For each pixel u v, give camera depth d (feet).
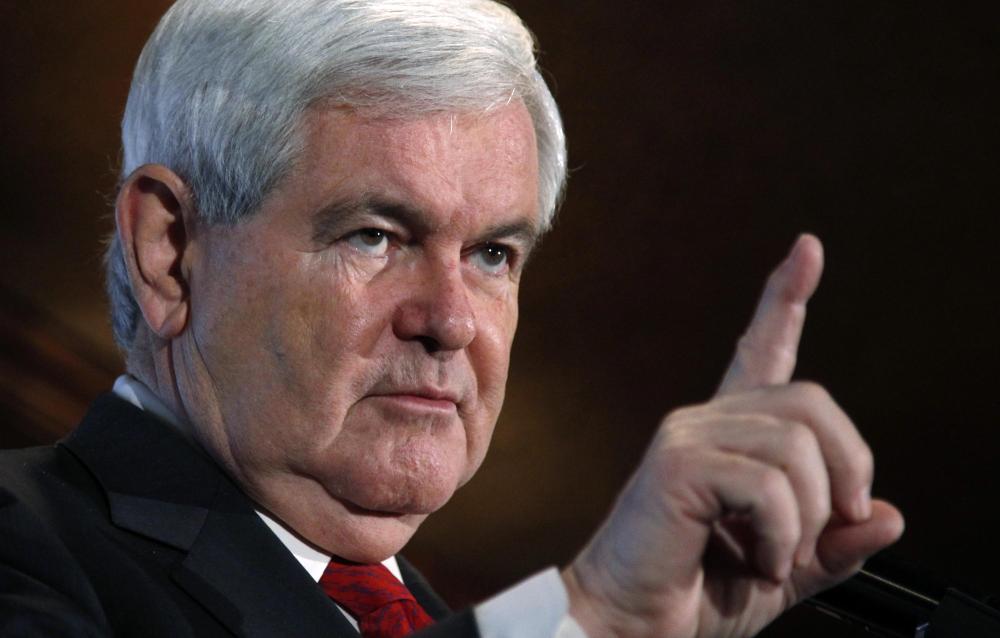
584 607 11.17
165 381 17.60
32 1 67.56
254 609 15.67
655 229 71.00
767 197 69.31
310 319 16.58
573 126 70.49
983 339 67.46
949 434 68.23
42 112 69.82
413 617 17.15
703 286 71.15
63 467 16.92
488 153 16.93
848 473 10.65
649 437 72.43
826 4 66.03
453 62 16.67
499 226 17.07
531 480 73.31
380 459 16.72
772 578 10.53
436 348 16.76
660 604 11.00
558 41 69.10
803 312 11.38
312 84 16.52
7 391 70.79
